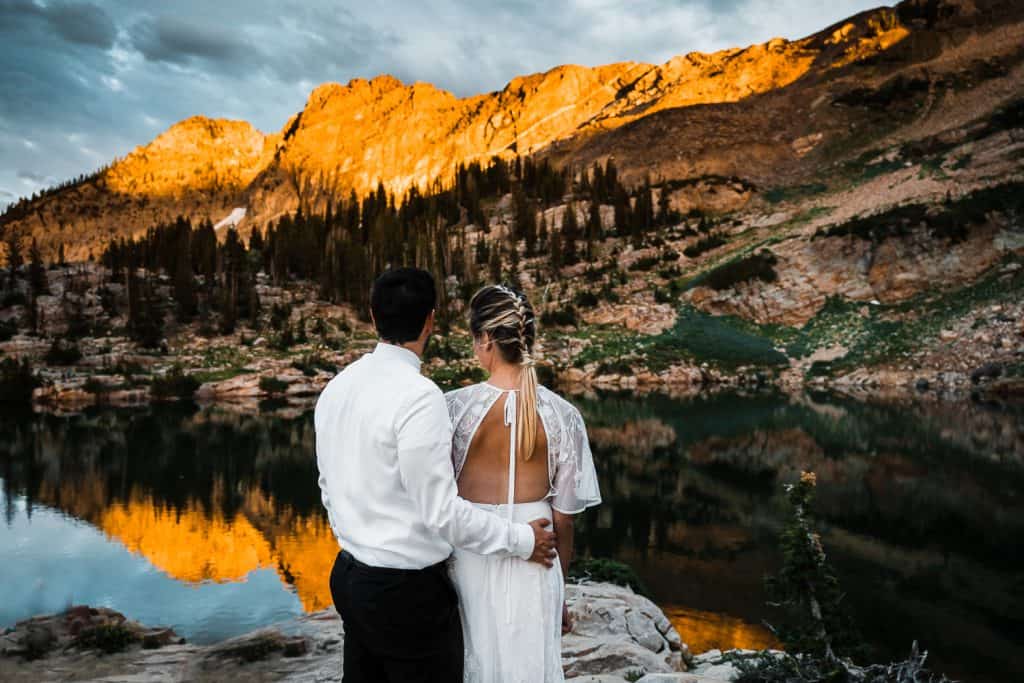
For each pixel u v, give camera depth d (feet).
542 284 278.87
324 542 54.13
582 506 7.27
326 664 18.95
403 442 6.08
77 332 227.40
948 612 37.14
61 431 116.88
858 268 220.02
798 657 19.58
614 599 25.31
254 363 210.18
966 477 73.51
